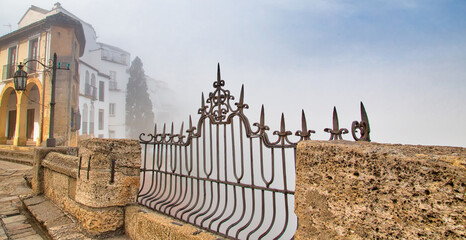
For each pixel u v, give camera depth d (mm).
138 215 3629
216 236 2717
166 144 3857
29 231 4402
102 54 41219
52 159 5801
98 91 31781
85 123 28219
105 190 3873
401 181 1432
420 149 1511
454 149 1468
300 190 1865
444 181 1304
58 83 17500
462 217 1236
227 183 2850
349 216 1600
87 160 4020
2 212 5316
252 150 2645
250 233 2426
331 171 1707
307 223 1794
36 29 18547
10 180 8133
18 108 18328
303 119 2195
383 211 1475
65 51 17984
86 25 36844
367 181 1547
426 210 1337
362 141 1873
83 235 3852
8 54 20562
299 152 1907
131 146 4164
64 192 5055
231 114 2887
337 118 2066
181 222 3271
